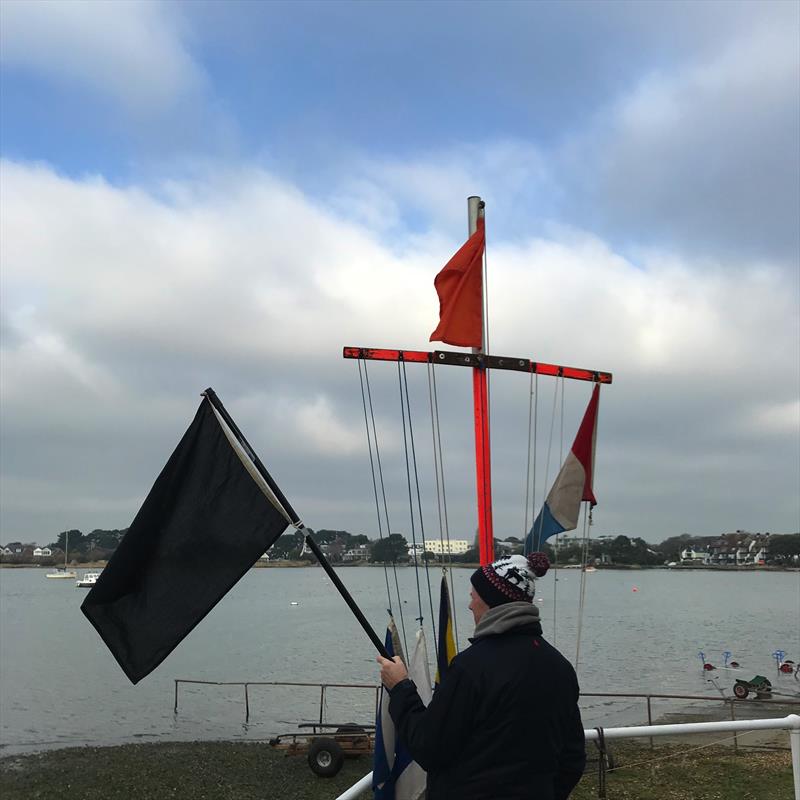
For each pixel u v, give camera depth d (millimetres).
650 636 61031
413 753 2777
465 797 2686
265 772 16641
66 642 57375
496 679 2711
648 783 10711
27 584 189000
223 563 3363
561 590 144375
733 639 58500
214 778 16375
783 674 38188
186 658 47594
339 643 56312
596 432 7359
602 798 5680
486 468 6742
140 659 3293
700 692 32438
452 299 6926
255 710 28469
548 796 2770
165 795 15516
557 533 7242
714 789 10281
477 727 2709
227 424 3457
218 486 3443
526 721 2703
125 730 25109
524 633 2861
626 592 145625
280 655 48906
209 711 28453
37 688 34781
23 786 16625
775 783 10586
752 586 180750
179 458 3471
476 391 6816
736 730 4680
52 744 22891
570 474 7332
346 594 3350
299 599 121562
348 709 28578
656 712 26672
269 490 3395
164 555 3400
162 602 3357
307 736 17672
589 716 26453
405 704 2930
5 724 26219
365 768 16375
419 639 3648
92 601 3350
